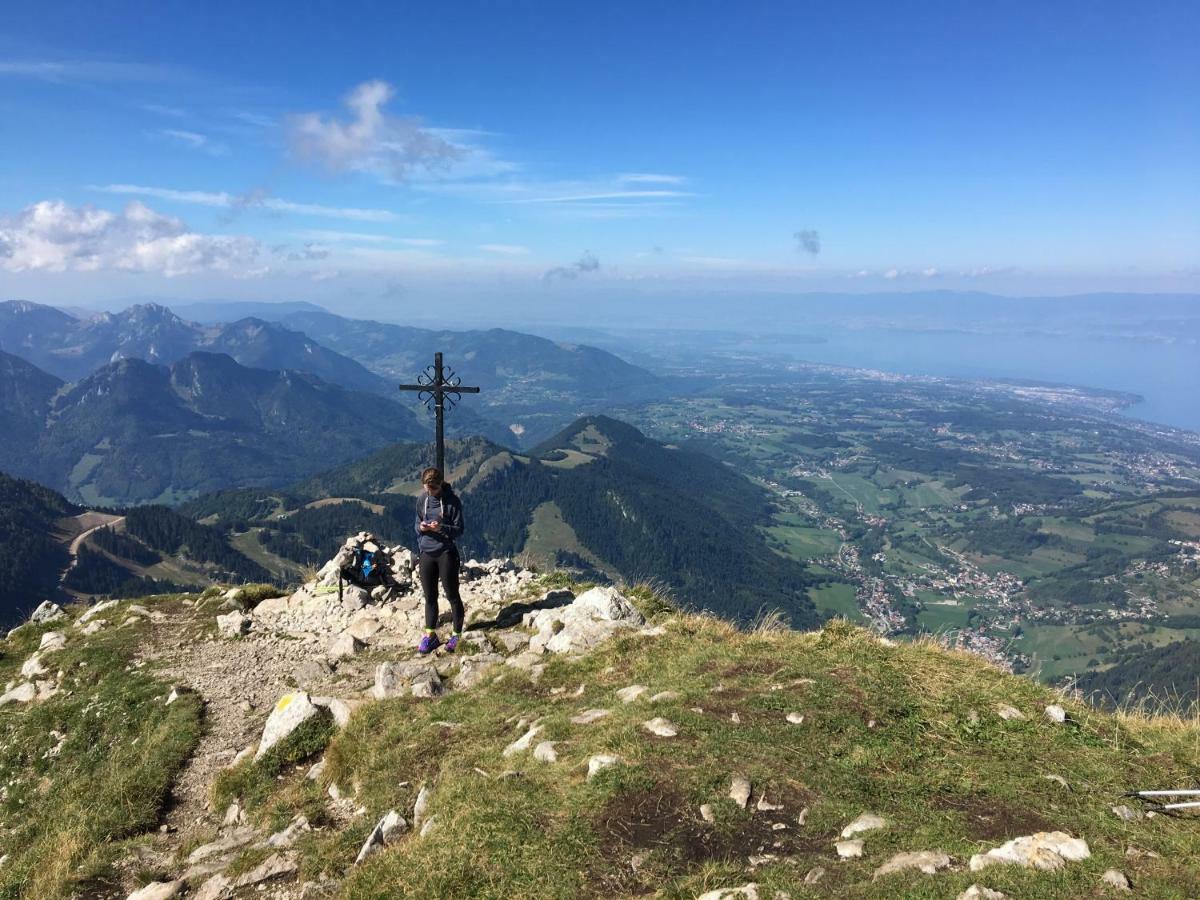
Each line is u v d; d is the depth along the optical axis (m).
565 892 5.13
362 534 17.77
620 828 5.74
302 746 9.29
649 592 15.12
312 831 7.28
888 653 9.27
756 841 5.52
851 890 4.71
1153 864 5.07
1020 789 6.33
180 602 18.62
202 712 11.83
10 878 8.17
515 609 14.34
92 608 19.03
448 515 12.27
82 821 8.71
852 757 6.73
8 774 12.08
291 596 17.55
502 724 8.34
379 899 5.50
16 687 15.16
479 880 5.37
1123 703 8.82
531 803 6.17
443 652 12.31
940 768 6.67
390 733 8.55
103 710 12.79
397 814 6.80
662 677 8.91
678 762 6.48
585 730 7.53
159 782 9.48
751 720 7.39
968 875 4.70
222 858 7.32
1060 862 4.87
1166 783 6.59
